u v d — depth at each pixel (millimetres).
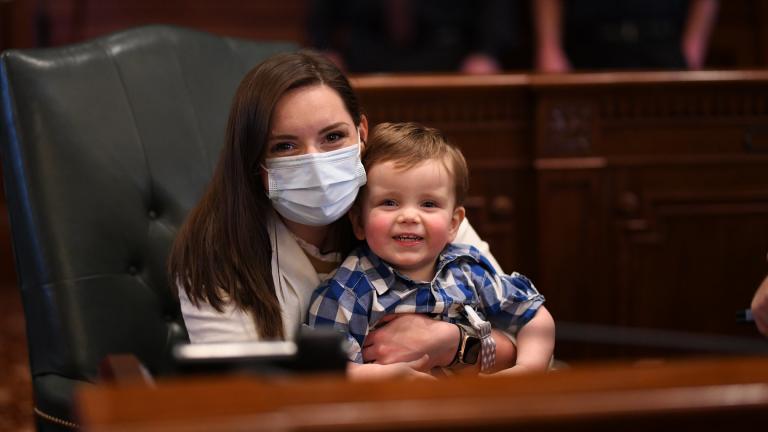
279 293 3340
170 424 1687
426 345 3285
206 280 3260
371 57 7914
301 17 10656
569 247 6109
